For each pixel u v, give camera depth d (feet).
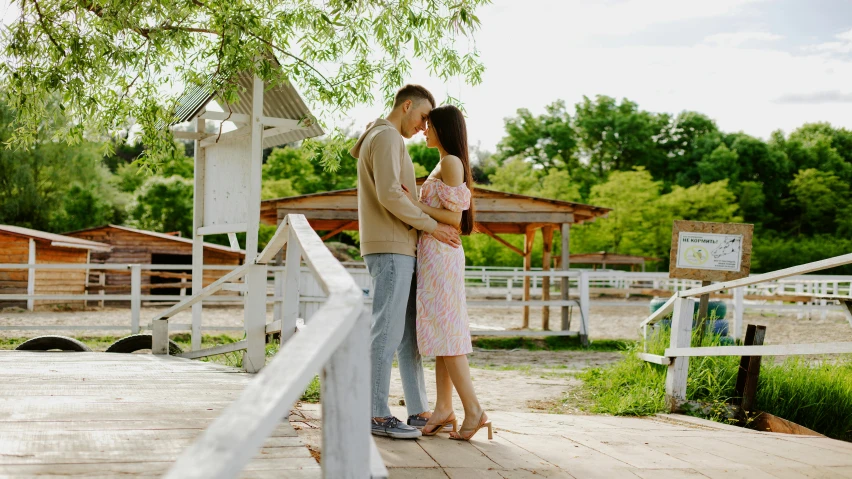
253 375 17.62
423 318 12.21
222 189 29.96
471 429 12.32
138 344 26.81
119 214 143.23
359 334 5.43
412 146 205.67
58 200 126.41
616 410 19.93
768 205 185.98
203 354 23.21
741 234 26.07
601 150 205.98
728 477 11.27
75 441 9.82
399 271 12.01
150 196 140.26
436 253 12.15
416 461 10.73
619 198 132.77
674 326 19.76
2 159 117.60
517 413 18.74
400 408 16.96
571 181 184.65
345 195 49.32
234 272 19.22
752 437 15.33
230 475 3.16
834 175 180.75
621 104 209.97
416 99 12.72
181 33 27.76
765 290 76.74
